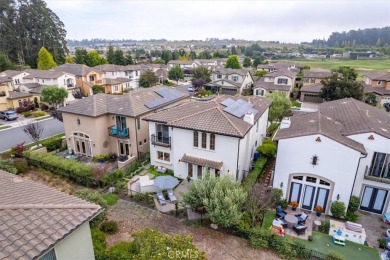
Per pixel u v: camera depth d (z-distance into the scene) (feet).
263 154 87.61
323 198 64.44
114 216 63.10
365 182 64.49
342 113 83.15
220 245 54.08
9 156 90.38
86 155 98.58
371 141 62.49
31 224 29.32
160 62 406.41
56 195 37.81
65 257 31.81
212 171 75.41
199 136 74.64
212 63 367.86
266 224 60.39
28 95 170.40
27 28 306.76
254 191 60.29
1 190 36.19
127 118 92.43
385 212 64.13
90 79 216.95
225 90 233.35
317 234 58.08
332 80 161.17
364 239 55.42
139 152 95.61
